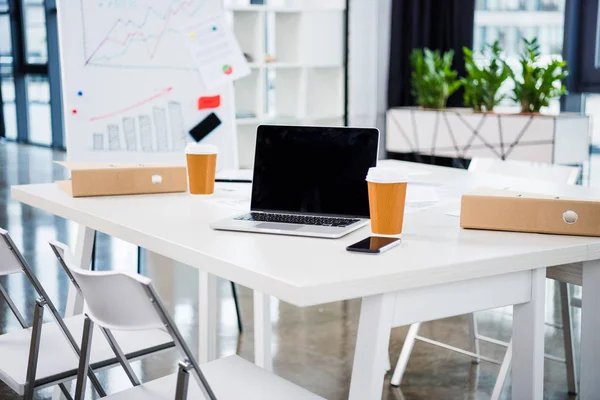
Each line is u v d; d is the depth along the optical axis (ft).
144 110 12.62
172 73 12.80
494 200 6.53
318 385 9.98
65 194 8.40
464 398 9.60
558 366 10.67
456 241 6.14
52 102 34.06
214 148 8.32
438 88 19.89
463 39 21.12
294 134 7.43
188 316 12.82
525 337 6.23
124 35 12.46
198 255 5.73
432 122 19.39
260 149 7.49
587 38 19.56
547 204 6.43
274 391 5.91
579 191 8.77
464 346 11.53
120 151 12.46
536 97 17.94
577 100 19.93
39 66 35.19
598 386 6.81
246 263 5.32
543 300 6.16
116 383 10.01
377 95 22.99
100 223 7.13
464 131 18.65
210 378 6.13
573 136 17.13
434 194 8.43
